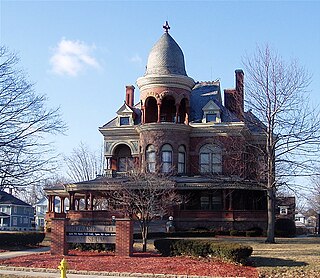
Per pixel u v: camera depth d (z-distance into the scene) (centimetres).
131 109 5594
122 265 2102
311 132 3566
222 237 4106
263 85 7562
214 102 5266
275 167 3709
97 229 2558
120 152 5572
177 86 5247
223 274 1873
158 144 5088
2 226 8844
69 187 4878
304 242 3556
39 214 11438
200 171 5159
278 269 2012
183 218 4669
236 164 4303
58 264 2142
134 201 3534
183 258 2364
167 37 5588
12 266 2109
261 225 4566
